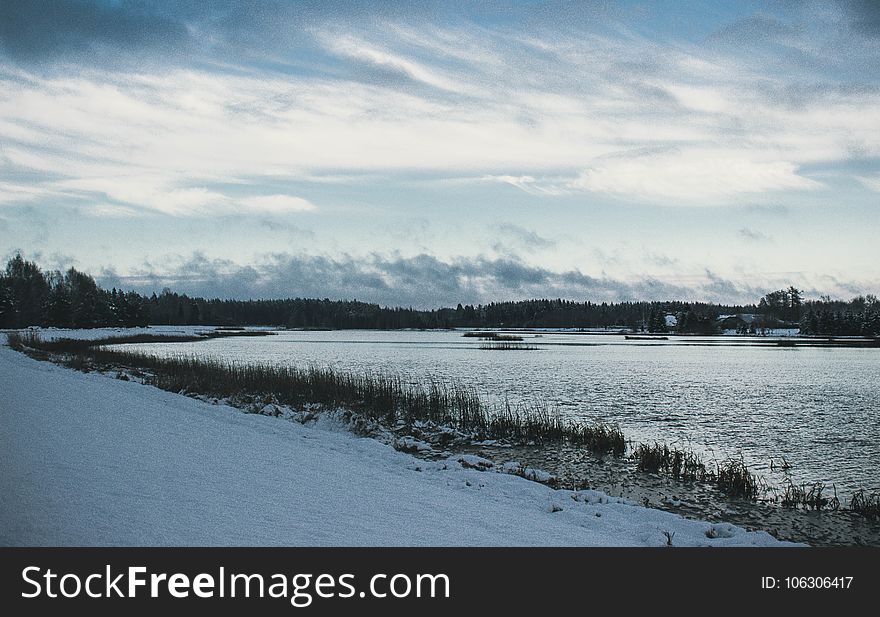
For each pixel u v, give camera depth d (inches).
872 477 678.5
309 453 565.3
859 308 6742.1
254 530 301.7
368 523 338.3
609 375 1859.0
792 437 907.4
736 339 5428.2
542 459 741.3
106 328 4512.8
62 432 517.0
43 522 272.7
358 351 3161.9
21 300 4483.3
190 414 753.0
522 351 3277.6
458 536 336.2
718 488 616.7
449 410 1021.8
